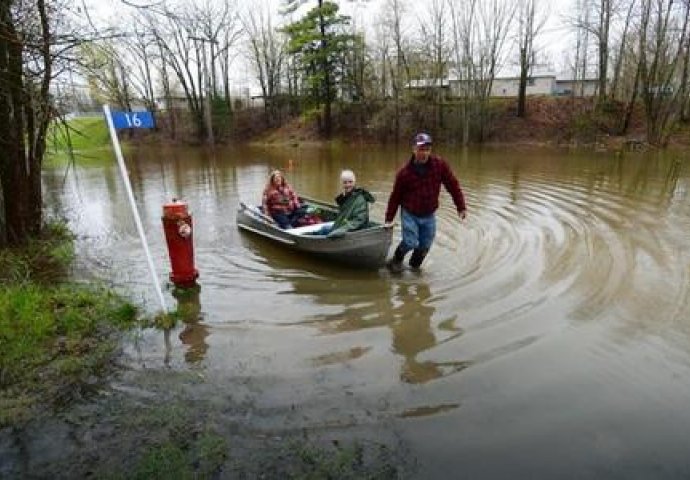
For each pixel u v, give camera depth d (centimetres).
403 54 3228
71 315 515
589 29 2711
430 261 705
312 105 3456
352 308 552
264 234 841
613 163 1795
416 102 3253
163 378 412
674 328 485
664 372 411
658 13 2381
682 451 322
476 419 355
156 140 3919
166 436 339
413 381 405
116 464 314
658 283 598
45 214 1134
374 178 1625
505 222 907
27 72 612
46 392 393
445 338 477
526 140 2823
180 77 3778
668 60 2584
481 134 2931
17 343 459
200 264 724
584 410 363
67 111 668
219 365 433
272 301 577
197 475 304
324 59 3306
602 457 317
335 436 338
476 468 308
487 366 425
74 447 330
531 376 408
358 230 672
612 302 548
